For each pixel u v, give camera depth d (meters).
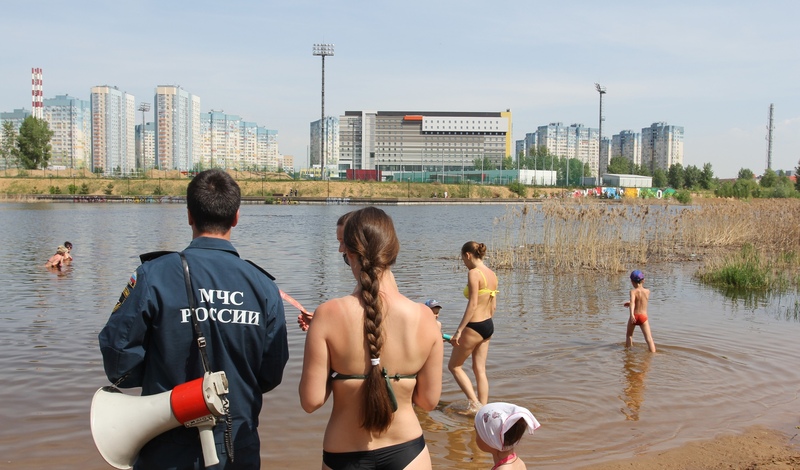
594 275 17.73
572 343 9.67
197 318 2.90
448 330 10.56
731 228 26.83
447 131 176.38
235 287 3.00
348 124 176.75
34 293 13.63
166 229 33.91
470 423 6.39
